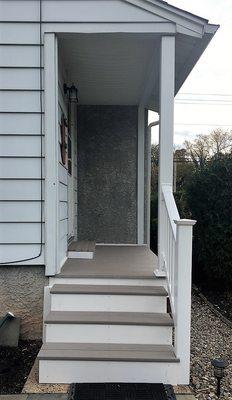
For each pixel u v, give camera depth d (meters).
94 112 5.96
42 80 3.36
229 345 3.75
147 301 3.12
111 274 3.35
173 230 2.83
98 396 2.42
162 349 2.78
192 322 4.57
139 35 3.43
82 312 3.08
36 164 3.38
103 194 5.97
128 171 5.98
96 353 2.69
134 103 5.90
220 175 5.77
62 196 3.93
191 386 2.68
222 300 5.65
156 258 4.34
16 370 2.88
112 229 5.98
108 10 3.35
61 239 3.76
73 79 4.80
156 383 2.62
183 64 4.21
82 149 5.95
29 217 3.39
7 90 3.36
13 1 3.33
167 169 3.45
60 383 2.62
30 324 3.43
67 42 3.61
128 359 2.62
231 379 2.84
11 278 3.42
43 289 3.41
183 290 2.63
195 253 6.05
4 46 3.34
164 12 3.35
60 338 2.89
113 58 4.09
